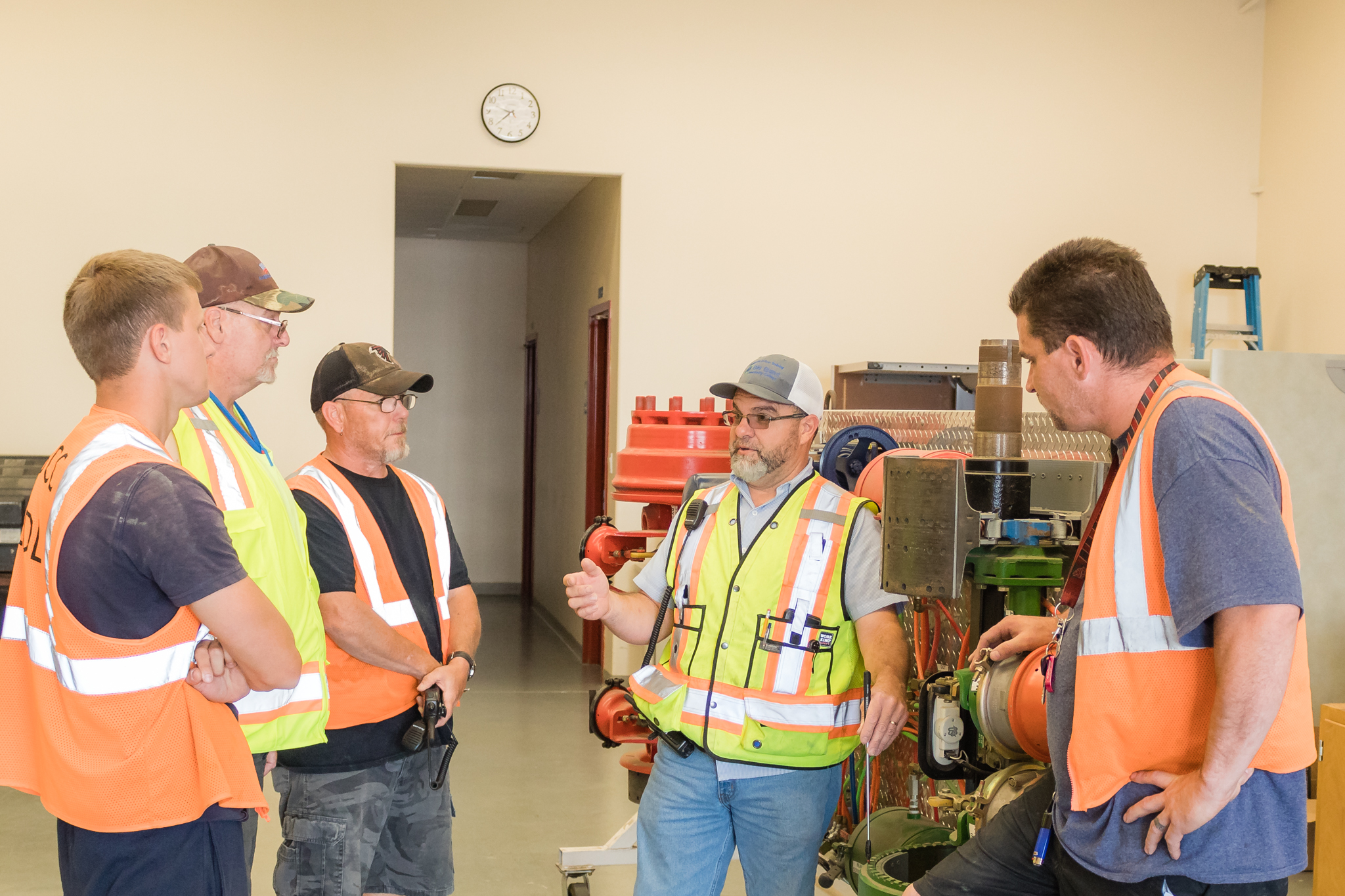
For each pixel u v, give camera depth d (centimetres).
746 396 214
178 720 141
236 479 179
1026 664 183
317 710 192
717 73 592
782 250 601
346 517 223
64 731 139
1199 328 625
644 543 297
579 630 700
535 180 650
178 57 539
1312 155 614
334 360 231
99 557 134
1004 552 201
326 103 554
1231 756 124
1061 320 146
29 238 526
